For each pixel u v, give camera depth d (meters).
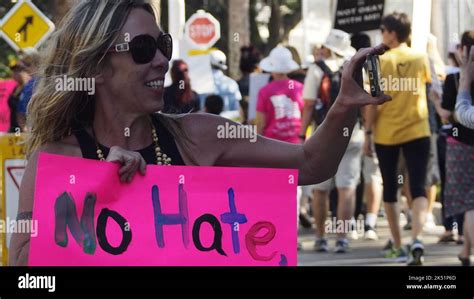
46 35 8.54
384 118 8.32
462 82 6.37
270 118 9.58
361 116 9.14
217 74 11.34
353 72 2.77
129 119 2.85
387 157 8.41
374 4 10.71
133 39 2.77
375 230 10.36
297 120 9.58
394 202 8.58
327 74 9.23
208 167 2.84
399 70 8.11
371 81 2.74
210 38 13.55
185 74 9.44
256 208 2.86
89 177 2.74
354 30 10.95
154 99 2.82
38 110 2.84
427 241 10.05
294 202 2.86
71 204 2.72
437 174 10.41
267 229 2.86
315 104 9.30
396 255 8.62
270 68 9.68
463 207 7.03
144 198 2.78
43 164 2.72
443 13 9.41
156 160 2.88
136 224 2.77
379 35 10.73
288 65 9.54
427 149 8.31
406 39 8.11
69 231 2.72
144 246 2.77
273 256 2.85
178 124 2.94
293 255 2.86
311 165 2.96
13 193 7.22
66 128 2.85
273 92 9.51
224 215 2.83
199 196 2.83
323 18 16.23
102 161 2.74
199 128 2.95
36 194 2.71
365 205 11.45
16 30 8.55
